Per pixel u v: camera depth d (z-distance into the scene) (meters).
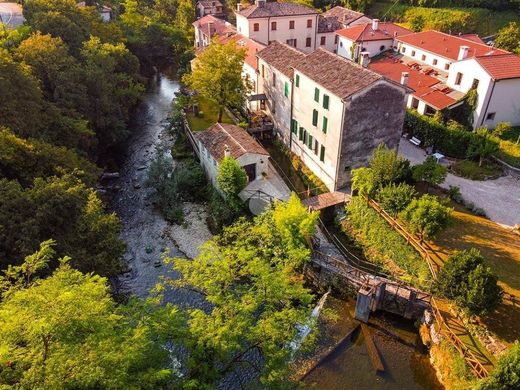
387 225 28.92
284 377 17.69
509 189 33.00
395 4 80.81
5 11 59.41
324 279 28.42
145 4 96.69
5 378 12.46
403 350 23.88
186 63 69.19
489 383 17.70
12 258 20.50
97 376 12.12
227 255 19.88
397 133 34.56
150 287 28.78
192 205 37.16
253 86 48.81
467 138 36.97
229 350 16.61
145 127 52.44
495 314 22.44
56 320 12.95
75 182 26.86
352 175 32.50
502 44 55.34
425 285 25.17
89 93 43.97
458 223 29.25
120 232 34.03
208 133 39.34
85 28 54.41
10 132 28.00
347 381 22.12
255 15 57.28
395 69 51.25
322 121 34.84
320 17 65.19
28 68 36.88
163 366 15.99
